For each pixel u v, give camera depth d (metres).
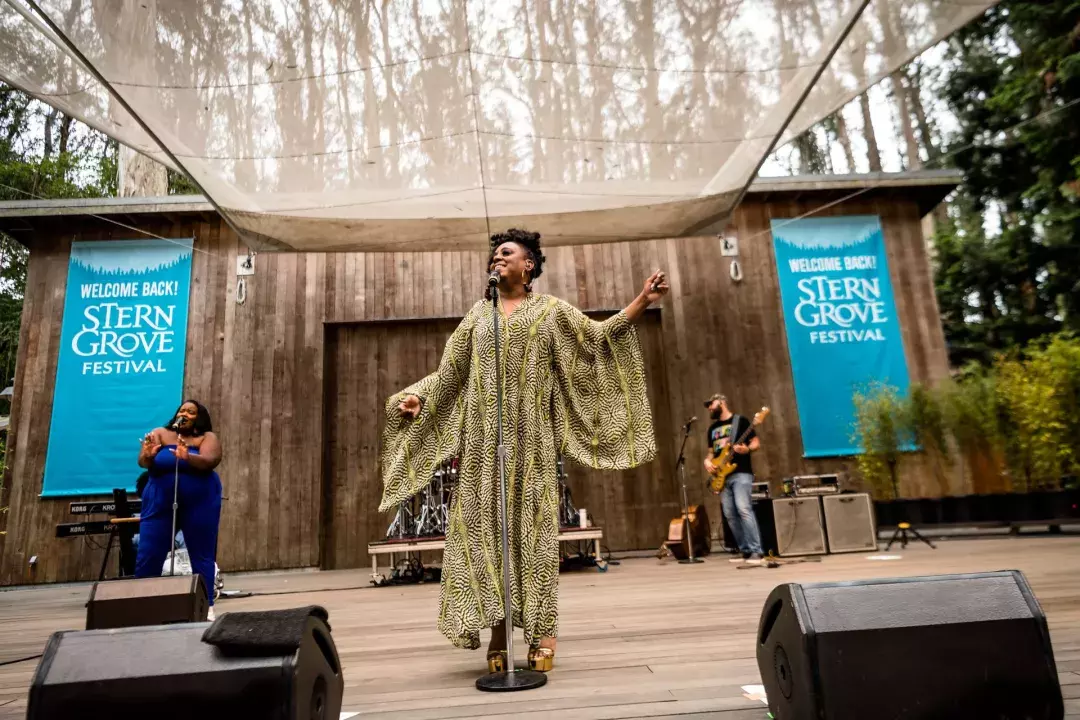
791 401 7.50
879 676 1.12
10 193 12.95
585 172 4.35
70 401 7.20
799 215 7.98
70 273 7.49
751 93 3.61
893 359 7.64
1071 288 12.35
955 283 13.55
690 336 7.64
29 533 6.91
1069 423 6.86
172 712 1.06
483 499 1.99
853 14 3.00
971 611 1.18
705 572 4.86
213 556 3.32
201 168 3.97
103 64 2.91
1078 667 1.68
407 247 5.62
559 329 2.16
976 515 6.68
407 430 2.17
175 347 7.39
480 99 3.67
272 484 7.13
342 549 7.25
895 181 7.79
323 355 7.50
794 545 5.72
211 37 3.12
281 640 1.10
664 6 3.19
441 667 2.12
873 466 7.24
